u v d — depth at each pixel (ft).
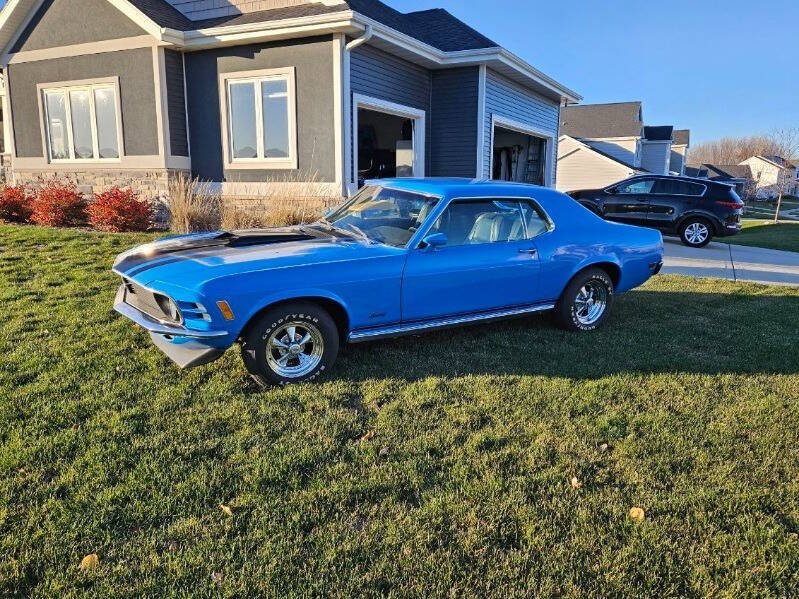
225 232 16.34
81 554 7.68
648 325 19.11
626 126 127.34
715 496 9.30
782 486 9.66
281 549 7.89
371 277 13.92
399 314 14.62
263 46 34.58
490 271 15.90
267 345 12.97
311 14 33.94
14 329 16.16
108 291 20.36
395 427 11.41
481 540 8.18
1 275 22.27
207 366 14.17
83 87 38.96
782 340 17.53
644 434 11.33
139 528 8.25
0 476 9.28
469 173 42.78
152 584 7.20
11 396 12.02
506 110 46.75
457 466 10.02
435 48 38.83
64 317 17.37
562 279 17.53
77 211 36.88
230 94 36.35
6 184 45.09
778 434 11.41
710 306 21.99
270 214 32.04
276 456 10.20
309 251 14.01
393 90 38.42
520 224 16.99
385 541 8.10
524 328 18.48
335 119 33.37
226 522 8.42
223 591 7.14
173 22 37.17
